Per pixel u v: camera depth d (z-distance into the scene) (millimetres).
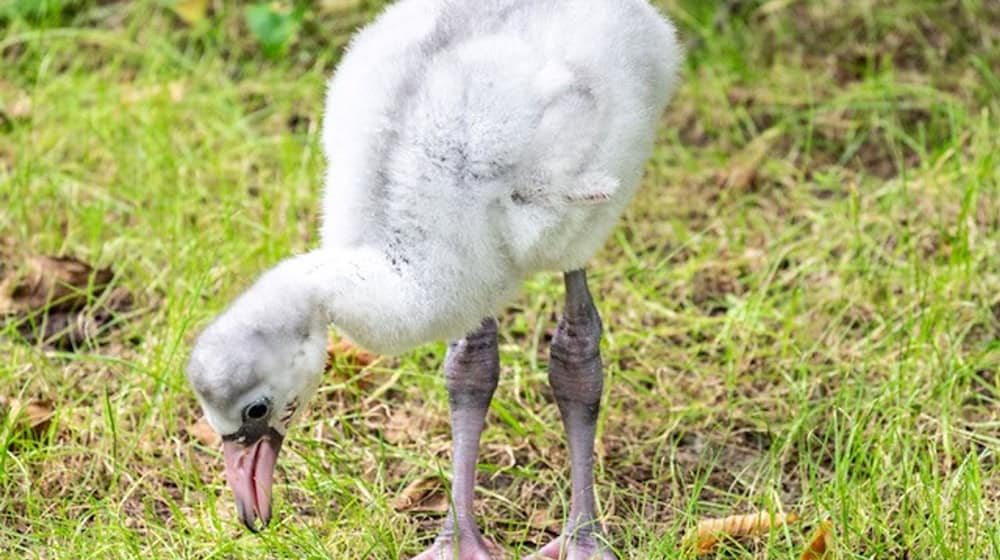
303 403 5707
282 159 8797
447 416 7172
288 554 6168
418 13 6062
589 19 5875
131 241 8164
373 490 6590
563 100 5645
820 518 6289
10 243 8188
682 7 10000
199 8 9883
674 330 7738
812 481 6469
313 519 6520
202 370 5500
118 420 7000
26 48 9781
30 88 9305
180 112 9219
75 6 10094
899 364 7156
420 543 6477
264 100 9555
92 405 7188
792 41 9945
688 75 9578
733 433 7129
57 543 6309
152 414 6949
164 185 8594
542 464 6945
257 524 5676
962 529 6168
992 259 8023
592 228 5945
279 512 6496
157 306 7855
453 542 6195
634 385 7348
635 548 6414
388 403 7270
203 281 7320
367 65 5930
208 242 8031
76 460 6836
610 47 5848
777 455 6867
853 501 6359
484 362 6426
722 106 9430
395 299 5641
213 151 8930
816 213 8539
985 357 7410
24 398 7137
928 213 8500
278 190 8539
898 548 6254
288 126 9328
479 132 5586
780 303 7984
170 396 7051
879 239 8352
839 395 7023
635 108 5887
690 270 8156
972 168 8523
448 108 5625
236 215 8188
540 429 7039
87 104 9336
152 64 9531
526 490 6789
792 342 7559
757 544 6371
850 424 6824
